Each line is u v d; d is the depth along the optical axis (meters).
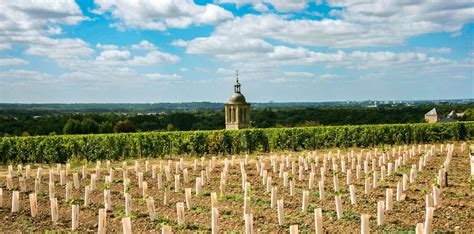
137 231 17.47
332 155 37.47
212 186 26.22
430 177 27.17
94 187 25.38
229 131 46.62
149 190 25.39
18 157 41.19
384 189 23.84
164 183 27.58
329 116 98.88
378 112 104.06
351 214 18.97
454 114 103.44
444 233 16.22
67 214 20.20
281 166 28.00
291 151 47.91
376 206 20.19
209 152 46.03
